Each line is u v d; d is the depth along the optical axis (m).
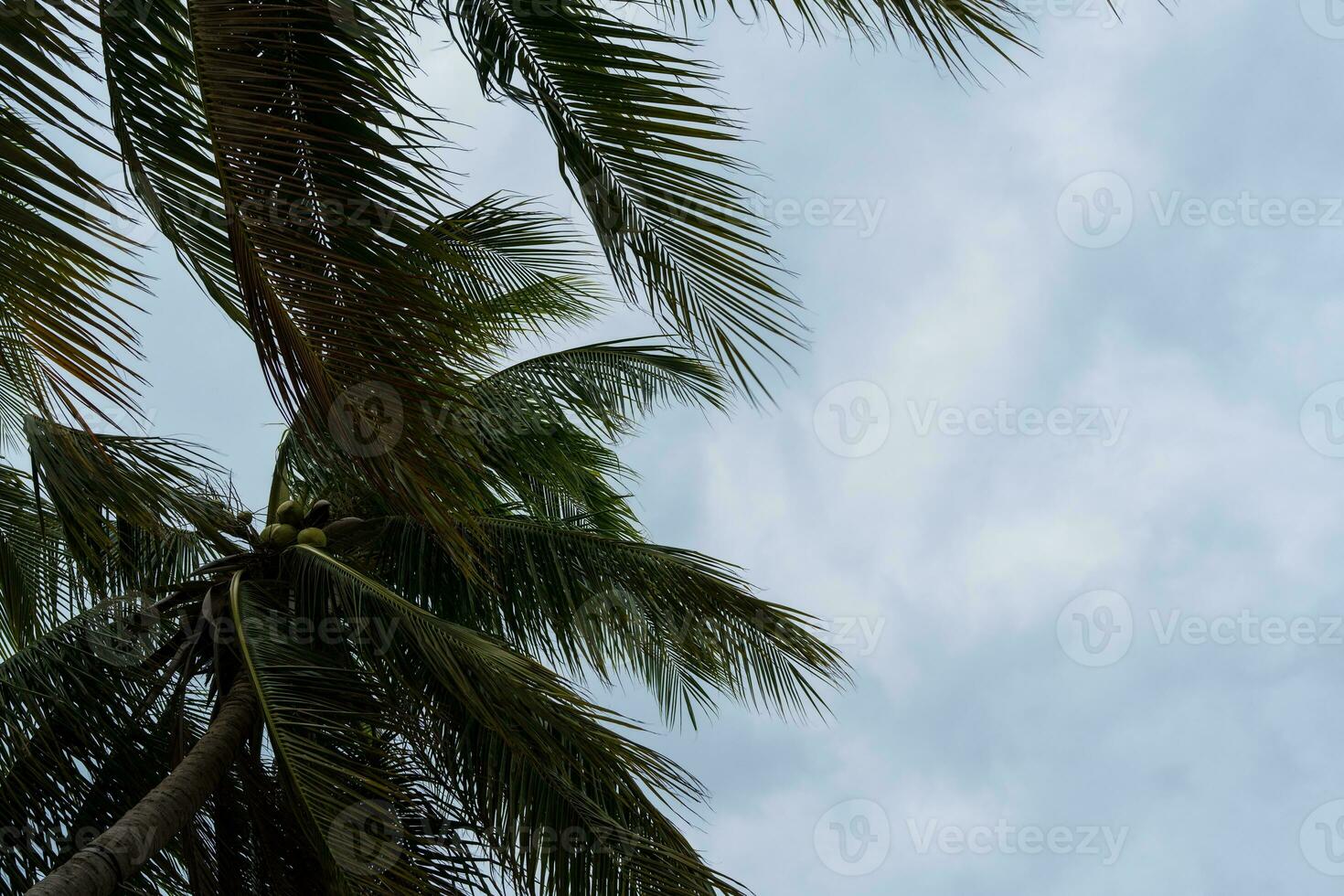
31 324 3.31
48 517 6.45
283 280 3.35
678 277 3.84
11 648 6.28
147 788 6.02
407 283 3.48
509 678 5.14
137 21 3.29
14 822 5.51
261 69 3.30
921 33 3.57
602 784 5.14
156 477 5.87
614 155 3.80
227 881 5.72
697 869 4.78
